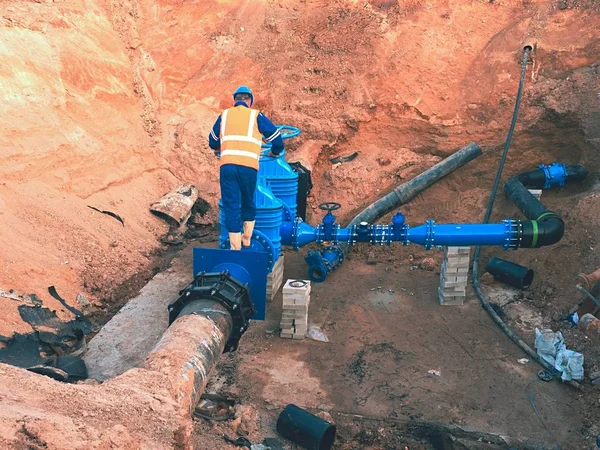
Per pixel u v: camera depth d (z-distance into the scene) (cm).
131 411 367
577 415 580
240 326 541
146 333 689
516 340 697
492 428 561
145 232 935
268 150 779
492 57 1095
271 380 625
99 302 752
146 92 1107
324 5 1292
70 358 596
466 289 832
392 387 620
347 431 562
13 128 793
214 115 1155
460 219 964
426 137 1070
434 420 571
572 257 800
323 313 769
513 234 723
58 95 902
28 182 794
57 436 306
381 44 1162
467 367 657
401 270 902
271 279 774
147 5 1198
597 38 1037
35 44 904
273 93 1167
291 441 539
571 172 911
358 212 1019
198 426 539
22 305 632
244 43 1236
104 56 1035
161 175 1065
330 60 1177
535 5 1165
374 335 720
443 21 1186
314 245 979
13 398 349
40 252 732
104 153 946
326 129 1102
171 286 802
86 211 853
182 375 427
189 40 1209
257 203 709
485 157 1006
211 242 962
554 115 985
